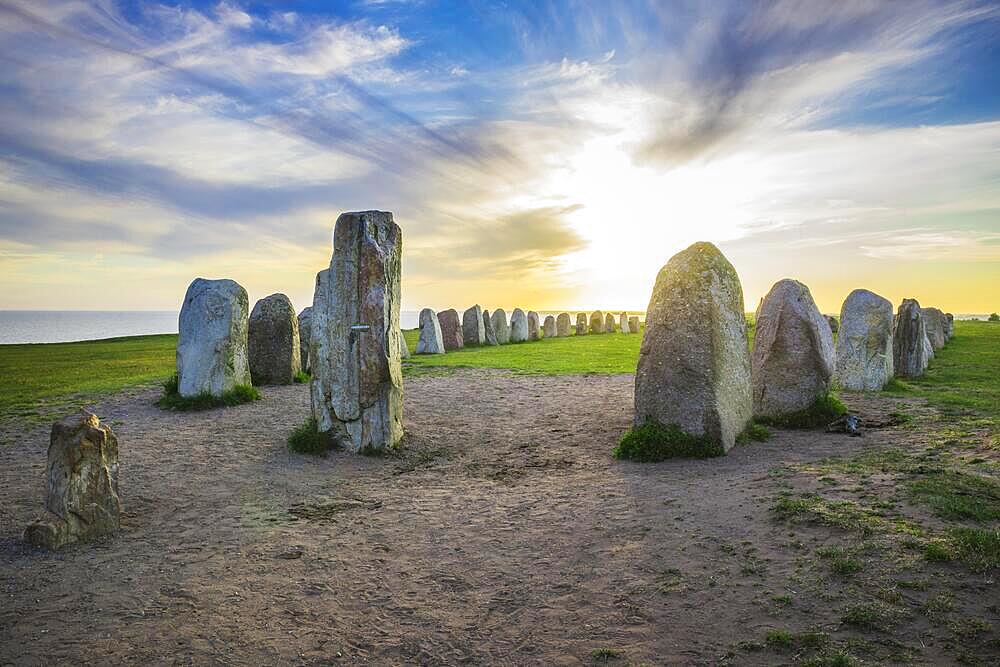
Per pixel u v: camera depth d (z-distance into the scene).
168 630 5.08
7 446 11.05
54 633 4.99
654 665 4.51
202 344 14.85
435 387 18.58
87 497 6.93
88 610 5.37
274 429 12.57
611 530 6.97
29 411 14.25
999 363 21.22
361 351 10.95
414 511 8.03
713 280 10.19
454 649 4.86
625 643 4.81
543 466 10.16
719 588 5.48
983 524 6.15
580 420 13.61
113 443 7.20
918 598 4.98
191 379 14.73
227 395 14.90
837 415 11.62
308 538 7.09
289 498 8.59
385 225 11.46
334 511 8.07
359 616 5.36
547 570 6.14
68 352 32.88
